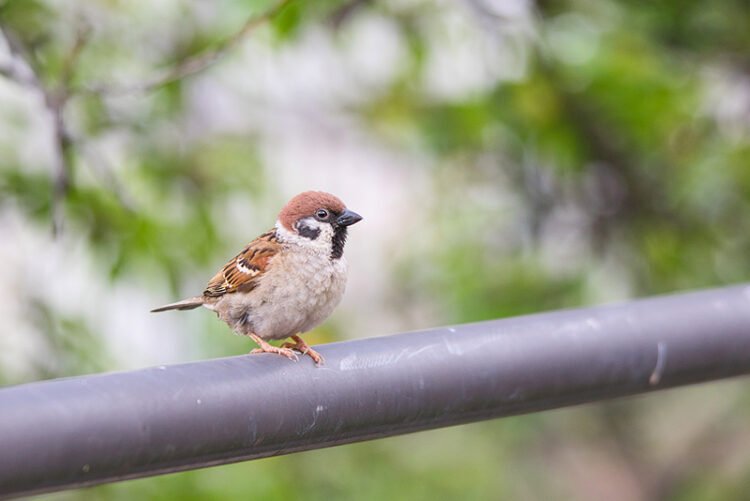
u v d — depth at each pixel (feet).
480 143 37.58
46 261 31.35
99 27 31.78
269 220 35.06
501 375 17.78
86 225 30.83
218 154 34.04
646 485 44.88
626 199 38.63
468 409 17.78
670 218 38.24
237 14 29.94
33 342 31.24
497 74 36.22
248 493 31.99
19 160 30.63
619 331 18.84
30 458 13.57
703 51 36.19
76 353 31.45
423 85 37.55
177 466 15.21
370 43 37.45
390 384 16.90
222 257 33.14
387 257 39.96
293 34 31.37
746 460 44.27
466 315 36.42
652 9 35.19
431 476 38.34
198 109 34.32
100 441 14.14
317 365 16.33
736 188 36.86
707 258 38.34
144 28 33.27
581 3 35.60
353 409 16.65
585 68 35.60
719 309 19.72
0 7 27.48
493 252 38.14
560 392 18.49
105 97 30.19
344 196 45.65
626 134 37.58
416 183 40.09
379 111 37.99
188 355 33.68
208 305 23.52
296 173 40.06
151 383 14.80
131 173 32.55
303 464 35.12
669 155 37.68
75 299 32.73
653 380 19.29
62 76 24.29
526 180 38.52
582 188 38.86
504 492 41.70
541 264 38.17
